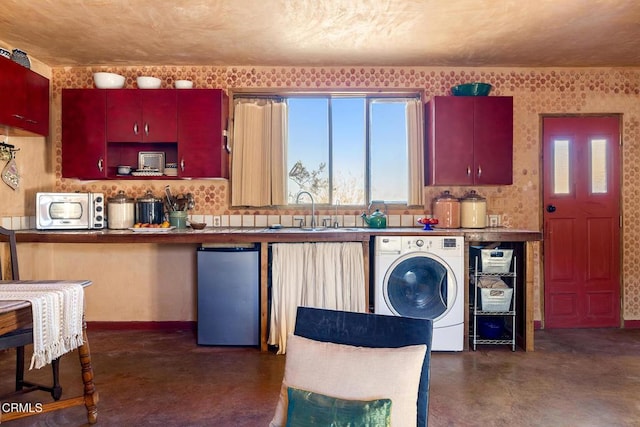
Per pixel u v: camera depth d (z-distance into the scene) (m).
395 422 1.39
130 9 2.93
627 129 4.23
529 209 4.24
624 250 4.25
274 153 4.20
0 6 2.88
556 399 2.68
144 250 4.27
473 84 3.99
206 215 4.23
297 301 3.53
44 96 3.73
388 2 2.85
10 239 2.87
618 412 2.51
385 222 4.04
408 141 4.23
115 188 4.23
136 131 3.92
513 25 3.21
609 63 4.11
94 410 2.40
